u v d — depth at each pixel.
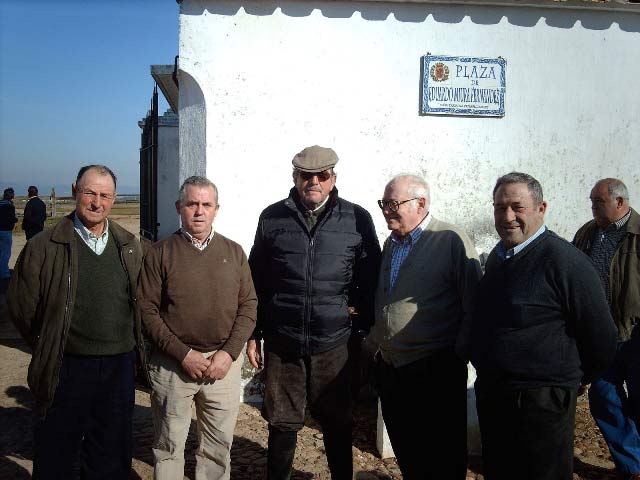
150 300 2.92
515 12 4.77
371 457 3.81
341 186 4.76
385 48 4.70
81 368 2.78
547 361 2.37
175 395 2.93
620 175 5.00
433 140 4.80
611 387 3.46
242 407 4.65
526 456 2.43
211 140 4.61
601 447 4.00
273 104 4.65
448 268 2.82
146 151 6.97
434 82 4.75
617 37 4.90
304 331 3.01
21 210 30.08
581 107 4.91
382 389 3.02
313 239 3.03
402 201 2.83
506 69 4.80
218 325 2.94
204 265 2.91
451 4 4.69
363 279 3.14
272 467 3.07
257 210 4.68
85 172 2.74
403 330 2.84
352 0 4.62
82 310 2.75
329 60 4.66
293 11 4.61
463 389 2.88
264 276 3.21
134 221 25.06
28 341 2.80
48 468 2.73
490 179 4.87
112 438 2.90
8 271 10.49
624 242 3.42
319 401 3.08
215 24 4.55
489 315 2.51
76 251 2.72
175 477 2.98
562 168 4.93
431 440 2.88
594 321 2.34
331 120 4.70
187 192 2.90
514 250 2.47
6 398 4.84
